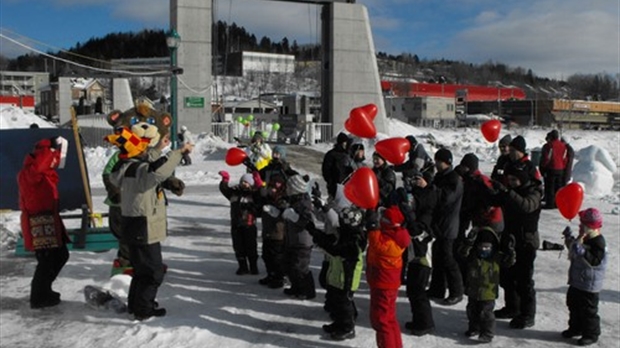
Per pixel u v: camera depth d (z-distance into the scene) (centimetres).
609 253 941
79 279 748
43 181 629
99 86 6712
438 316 640
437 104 8469
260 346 546
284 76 11462
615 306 685
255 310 646
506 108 8906
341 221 555
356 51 3272
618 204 1515
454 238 668
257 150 1130
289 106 4603
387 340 517
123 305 631
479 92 10331
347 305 564
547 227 1195
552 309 670
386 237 516
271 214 717
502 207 605
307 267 681
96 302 630
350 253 548
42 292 638
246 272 793
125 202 587
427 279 585
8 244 941
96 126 3253
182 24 2936
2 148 1159
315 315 633
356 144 923
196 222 1205
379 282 516
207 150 2683
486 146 3281
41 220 630
